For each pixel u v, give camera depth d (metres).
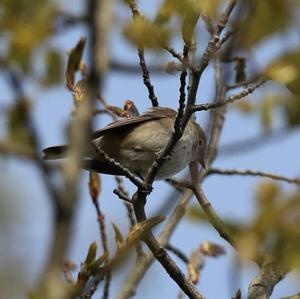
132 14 6.32
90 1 4.56
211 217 4.97
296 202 4.53
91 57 4.51
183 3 5.46
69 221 4.00
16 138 5.24
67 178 4.16
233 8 7.24
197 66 8.41
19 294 5.60
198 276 10.48
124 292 9.89
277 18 5.06
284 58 5.49
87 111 4.46
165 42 5.47
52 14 5.19
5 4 5.21
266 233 4.51
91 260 7.88
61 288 4.02
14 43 5.28
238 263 4.78
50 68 5.49
